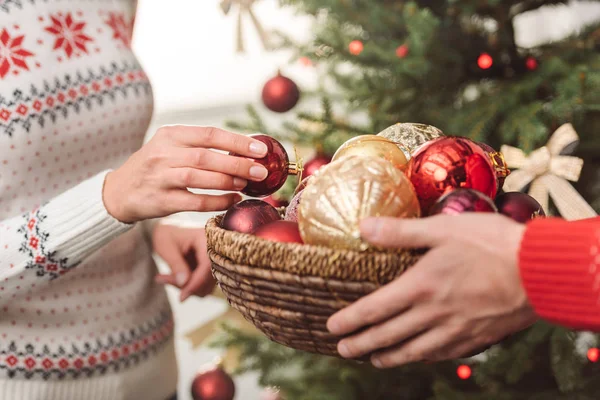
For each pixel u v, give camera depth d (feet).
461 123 4.65
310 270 2.58
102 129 3.68
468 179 2.88
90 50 3.67
